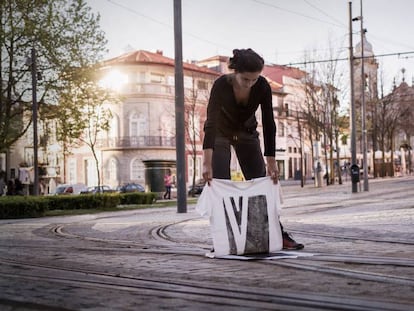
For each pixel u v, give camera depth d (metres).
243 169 6.54
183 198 17.39
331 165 50.03
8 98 26.81
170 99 54.47
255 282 4.36
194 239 8.58
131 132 53.50
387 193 25.94
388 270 4.70
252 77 5.77
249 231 5.96
